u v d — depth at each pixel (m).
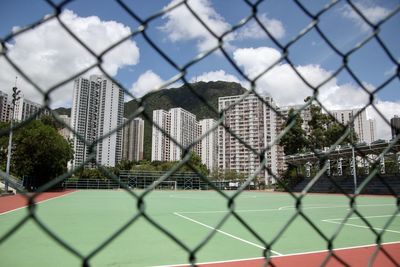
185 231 8.34
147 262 5.09
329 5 1.40
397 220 11.02
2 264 4.88
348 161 36.81
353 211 1.59
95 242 6.72
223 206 16.66
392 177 32.03
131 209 14.20
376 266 5.21
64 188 38.88
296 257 5.66
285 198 25.27
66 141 27.84
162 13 1.05
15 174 30.00
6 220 10.05
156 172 43.78
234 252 5.91
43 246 6.08
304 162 40.22
